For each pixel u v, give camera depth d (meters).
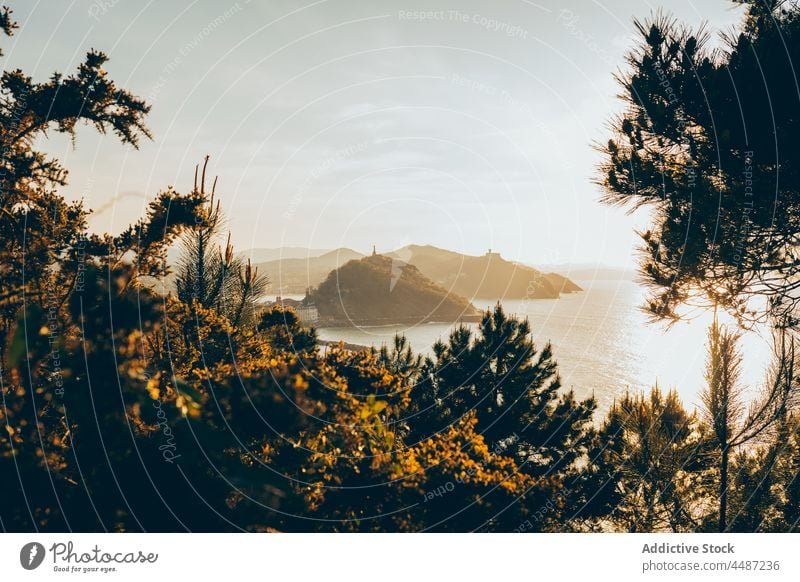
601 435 9.72
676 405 8.79
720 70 5.38
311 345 6.00
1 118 4.14
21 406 3.01
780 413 6.80
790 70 5.00
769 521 6.88
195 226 4.99
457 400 10.96
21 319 3.10
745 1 6.25
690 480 8.51
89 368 3.10
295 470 3.71
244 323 6.54
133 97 4.57
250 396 3.56
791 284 5.69
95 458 3.09
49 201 4.23
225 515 3.33
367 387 4.96
